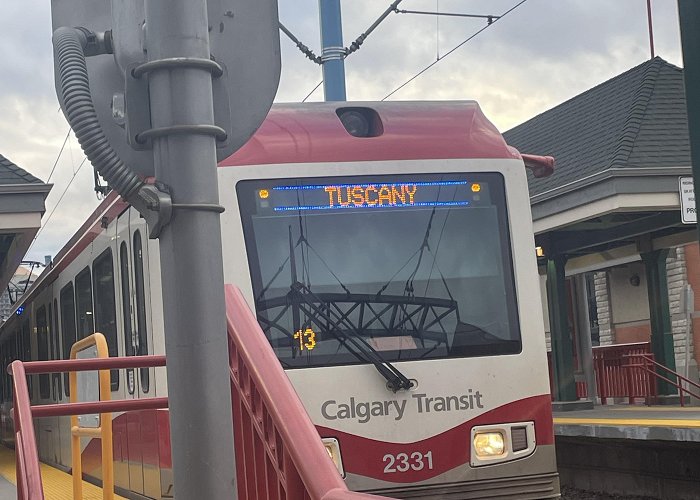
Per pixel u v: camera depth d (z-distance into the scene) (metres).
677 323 25.84
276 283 7.84
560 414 18.12
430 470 7.81
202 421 2.95
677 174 15.64
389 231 8.13
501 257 8.31
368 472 7.71
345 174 8.11
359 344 7.88
